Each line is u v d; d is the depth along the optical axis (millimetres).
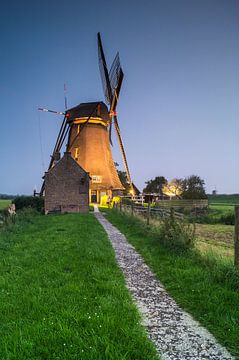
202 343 5938
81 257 12305
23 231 22062
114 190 66188
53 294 7801
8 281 9078
